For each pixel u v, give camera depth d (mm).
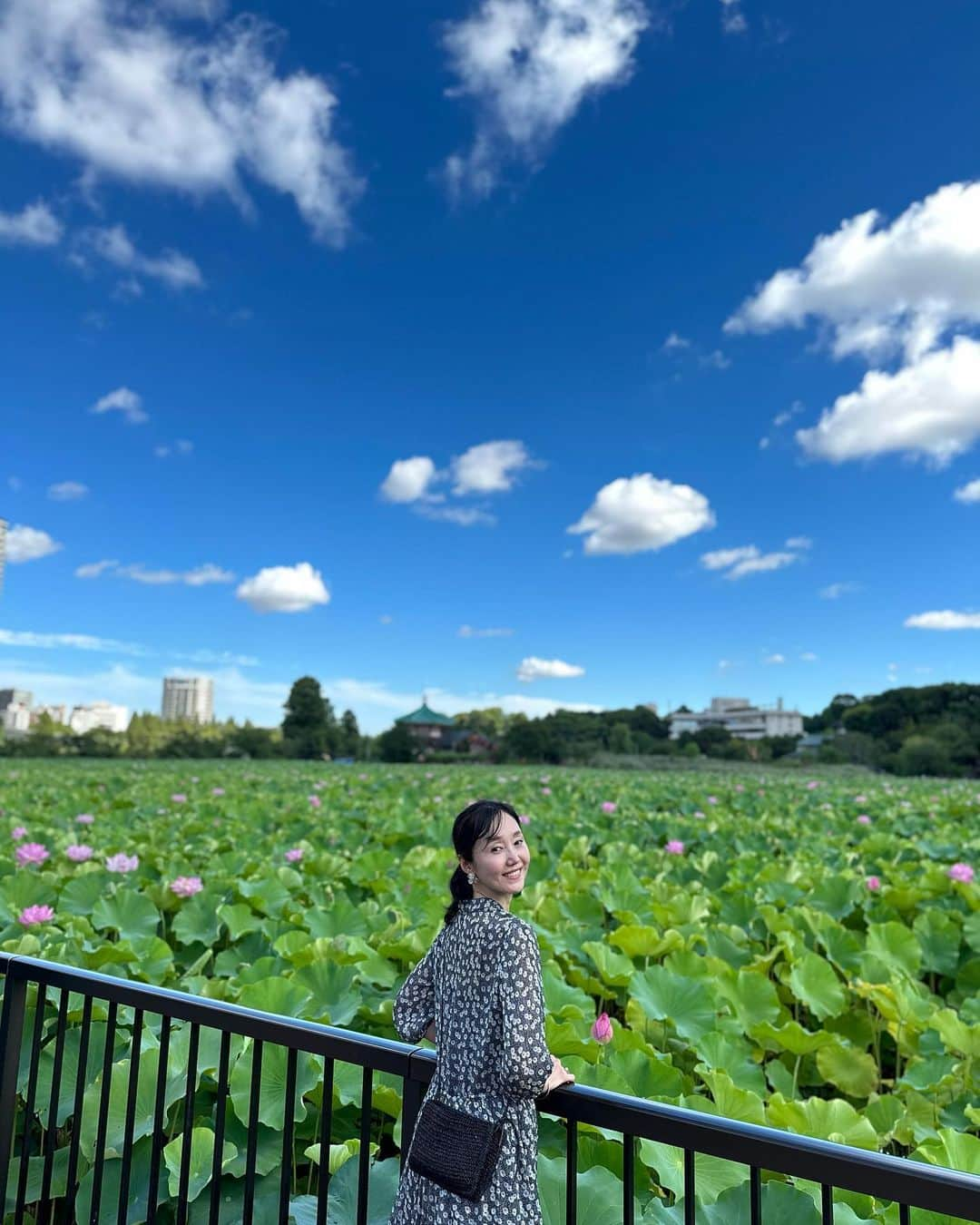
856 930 6852
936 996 5383
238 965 5109
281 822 12383
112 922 5441
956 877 6938
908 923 6953
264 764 40250
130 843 8820
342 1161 2742
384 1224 2314
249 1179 2002
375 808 14328
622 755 56344
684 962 4770
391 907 5738
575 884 7152
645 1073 3273
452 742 88625
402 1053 1862
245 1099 3107
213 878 6707
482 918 1835
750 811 15852
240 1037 3393
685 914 6039
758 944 5840
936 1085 3635
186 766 35719
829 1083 4062
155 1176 2164
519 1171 1674
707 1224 2162
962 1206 1234
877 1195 1304
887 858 9867
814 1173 1359
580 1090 1661
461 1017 1770
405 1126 1863
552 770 35469
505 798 17312
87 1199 2742
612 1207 2170
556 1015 3793
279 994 3803
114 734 73125
